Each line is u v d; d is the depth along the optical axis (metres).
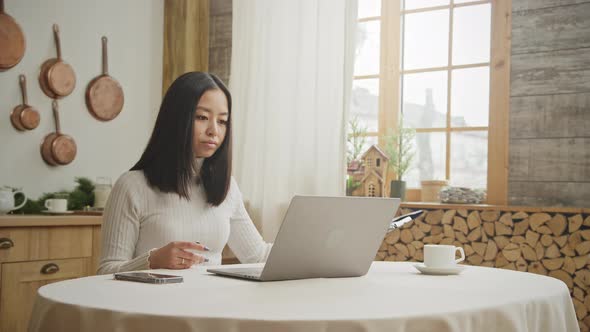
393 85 3.73
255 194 3.64
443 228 3.28
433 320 0.92
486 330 1.00
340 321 0.86
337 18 3.46
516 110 3.25
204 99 1.75
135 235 1.71
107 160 3.58
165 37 3.97
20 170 3.07
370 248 1.45
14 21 3.01
